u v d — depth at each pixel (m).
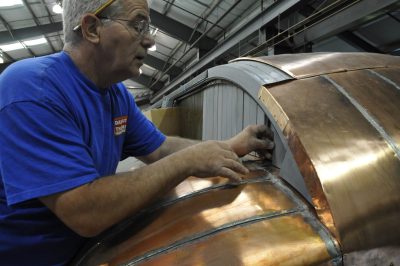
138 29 0.64
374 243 0.54
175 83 7.32
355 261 0.53
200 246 0.53
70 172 0.54
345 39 3.48
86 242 0.70
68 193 0.53
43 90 0.58
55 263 0.66
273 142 0.81
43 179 0.53
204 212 0.63
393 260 0.57
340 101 0.74
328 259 0.51
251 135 0.81
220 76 1.20
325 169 0.58
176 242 0.55
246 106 1.00
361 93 0.77
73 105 0.63
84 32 0.63
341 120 0.68
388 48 3.41
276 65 0.90
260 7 4.11
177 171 0.60
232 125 1.15
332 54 1.01
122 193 0.55
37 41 6.68
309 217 0.58
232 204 0.64
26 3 5.19
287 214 0.59
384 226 0.56
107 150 0.75
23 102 0.55
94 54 0.66
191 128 2.06
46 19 5.85
